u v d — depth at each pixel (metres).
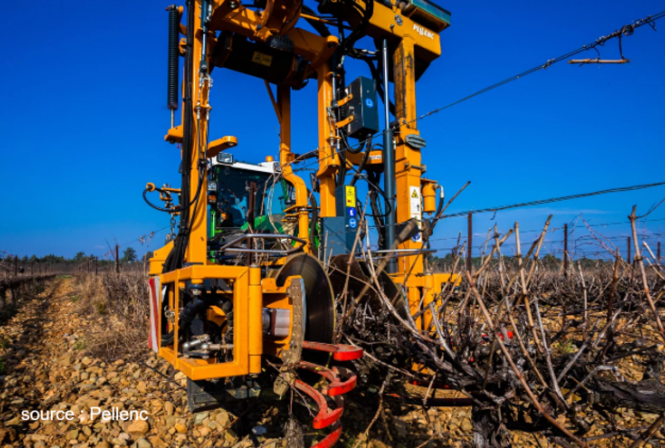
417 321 3.56
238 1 4.12
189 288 3.18
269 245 5.17
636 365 4.16
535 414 2.18
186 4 4.27
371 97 5.06
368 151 5.09
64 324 8.55
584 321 2.38
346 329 3.19
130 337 6.31
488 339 2.66
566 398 2.03
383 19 5.23
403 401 3.41
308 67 5.49
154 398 4.34
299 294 2.81
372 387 3.59
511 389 2.09
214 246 4.39
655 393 1.92
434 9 5.61
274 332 2.90
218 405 3.28
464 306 2.61
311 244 4.57
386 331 3.23
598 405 2.18
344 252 4.84
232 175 6.01
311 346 2.63
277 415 3.60
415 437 3.34
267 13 4.43
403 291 2.73
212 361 3.11
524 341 2.30
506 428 2.24
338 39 5.24
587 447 1.79
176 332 2.90
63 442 3.46
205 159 4.06
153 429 3.68
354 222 5.01
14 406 4.13
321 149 5.29
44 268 35.62
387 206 4.94
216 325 3.38
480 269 2.17
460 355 2.40
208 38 4.57
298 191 4.76
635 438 1.98
